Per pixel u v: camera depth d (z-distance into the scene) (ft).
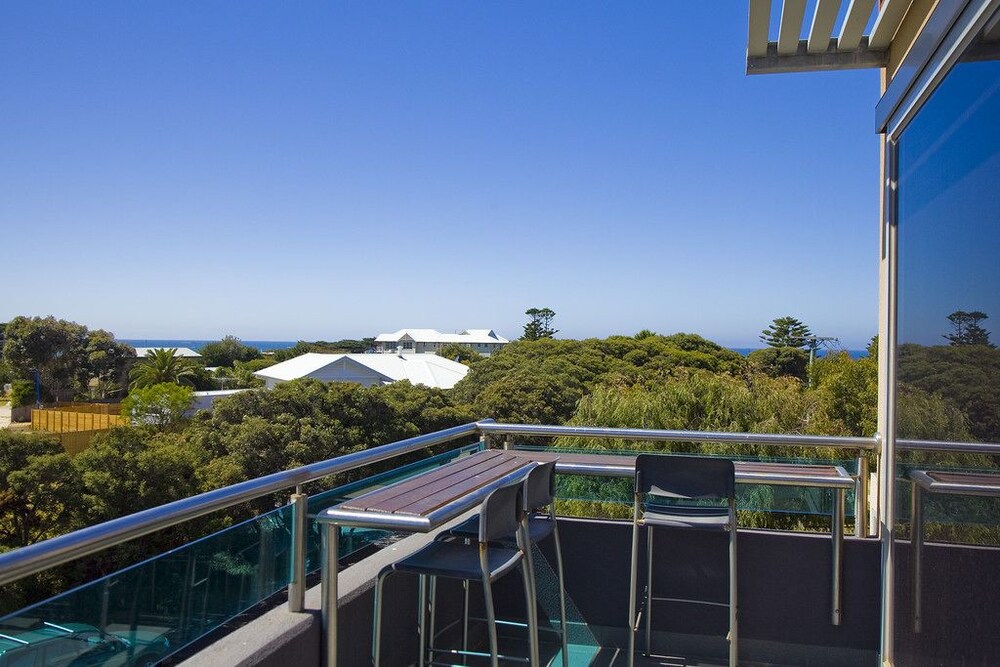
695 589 10.56
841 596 9.90
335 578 6.75
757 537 10.32
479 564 7.09
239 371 218.79
